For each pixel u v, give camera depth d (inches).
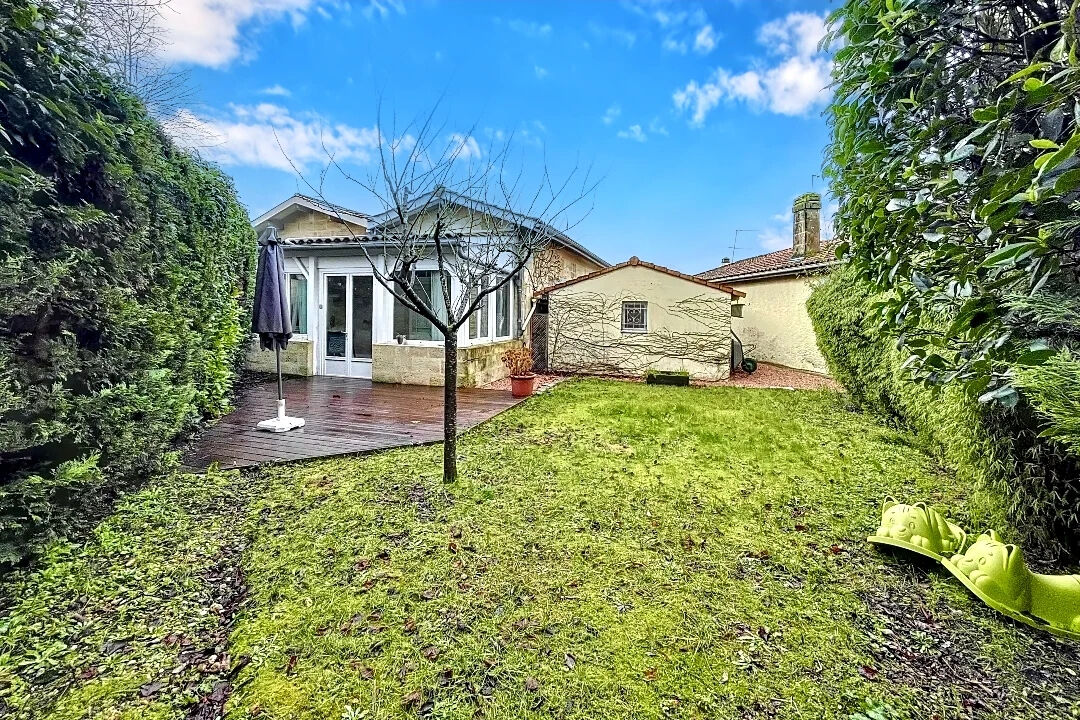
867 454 190.4
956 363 72.3
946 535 110.3
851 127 85.5
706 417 259.6
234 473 158.6
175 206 181.5
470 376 344.2
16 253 93.1
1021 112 59.1
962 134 65.2
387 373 354.3
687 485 156.3
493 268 193.5
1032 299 60.6
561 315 461.4
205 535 117.6
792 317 514.9
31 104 99.9
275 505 136.2
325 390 324.8
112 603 90.7
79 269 107.4
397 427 224.7
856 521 130.3
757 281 585.3
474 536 119.6
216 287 229.6
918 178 67.7
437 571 103.8
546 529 124.0
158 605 91.3
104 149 118.1
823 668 77.5
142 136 143.8
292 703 70.1
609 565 107.3
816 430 229.8
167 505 129.9
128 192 128.0
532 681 74.7
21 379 93.7
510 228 235.3
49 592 91.7
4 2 91.0
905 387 180.9
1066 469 97.7
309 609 90.7
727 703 70.9
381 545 114.4
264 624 86.4
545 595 95.9
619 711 69.6
